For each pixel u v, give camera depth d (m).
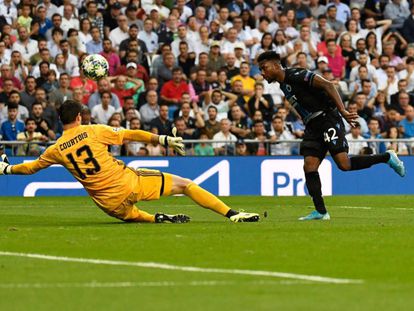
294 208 36.34
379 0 60.81
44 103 47.72
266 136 48.91
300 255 19.78
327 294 15.42
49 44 52.22
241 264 18.61
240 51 53.78
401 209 35.50
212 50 53.12
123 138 26.97
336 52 55.31
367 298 15.08
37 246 21.53
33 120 46.09
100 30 53.53
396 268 18.11
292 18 57.25
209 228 25.31
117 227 25.98
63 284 16.42
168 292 15.63
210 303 14.69
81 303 14.73
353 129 49.81
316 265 18.48
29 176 46.03
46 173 46.12
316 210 28.81
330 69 53.62
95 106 48.84
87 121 29.53
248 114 50.84
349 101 51.75
